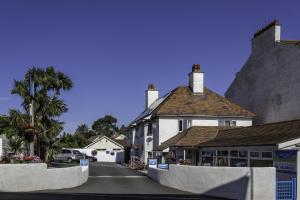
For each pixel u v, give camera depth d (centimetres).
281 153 1884
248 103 4131
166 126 4275
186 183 2256
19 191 2058
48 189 2195
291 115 3344
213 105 4356
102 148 8519
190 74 4653
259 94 3894
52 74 3512
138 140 5184
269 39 3716
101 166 4981
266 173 1825
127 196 1947
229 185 1947
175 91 4609
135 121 5547
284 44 3475
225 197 1961
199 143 3394
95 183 2627
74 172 2412
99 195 1950
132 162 4659
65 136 3625
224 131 3519
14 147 3362
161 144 4172
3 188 2036
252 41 4047
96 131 14262
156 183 2703
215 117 4253
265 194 1823
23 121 3388
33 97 3450
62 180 2289
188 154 3553
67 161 5941
